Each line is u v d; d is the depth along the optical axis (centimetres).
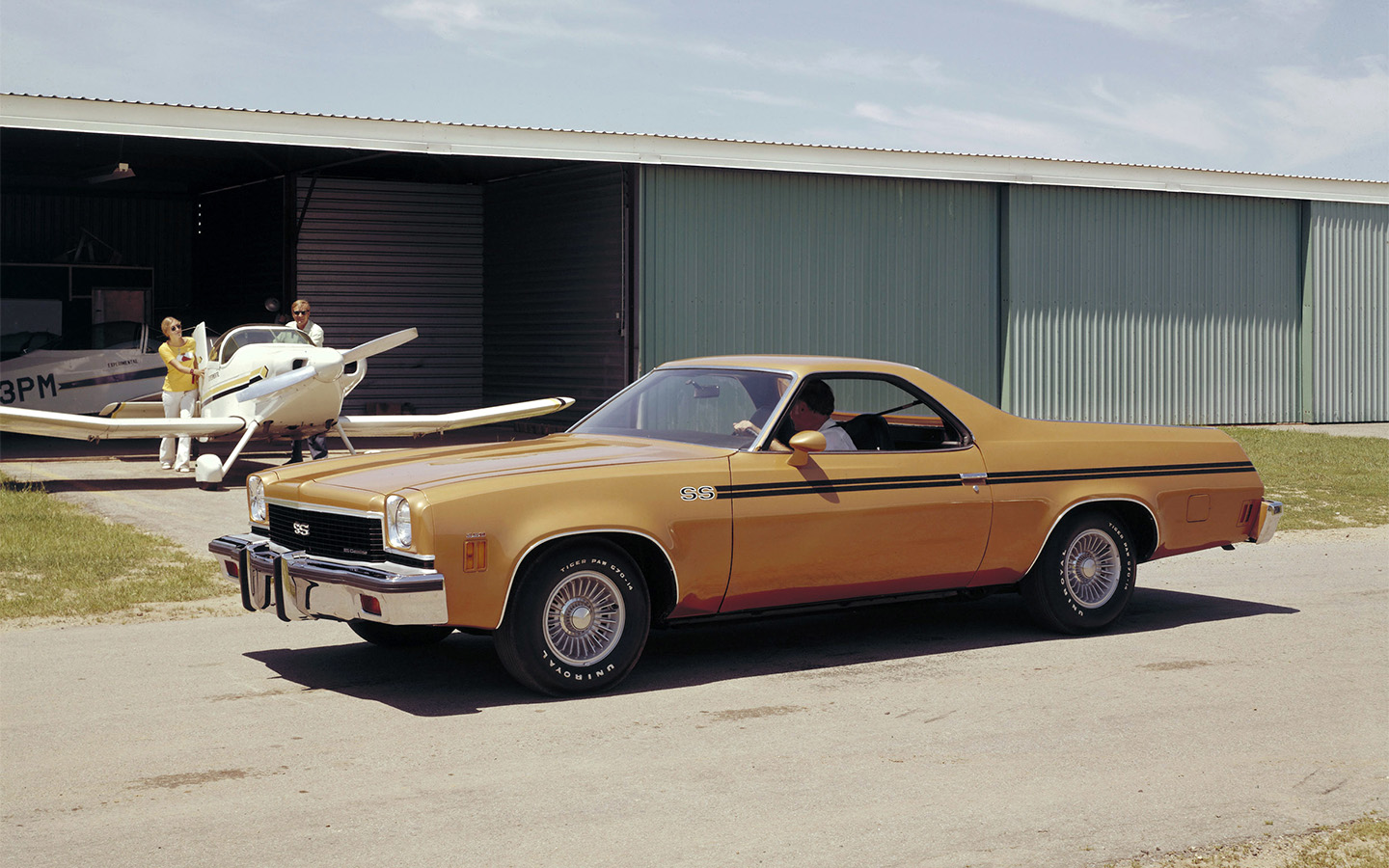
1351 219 2450
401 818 418
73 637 691
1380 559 1010
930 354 2122
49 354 1892
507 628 555
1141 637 710
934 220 2117
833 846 396
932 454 653
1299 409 2438
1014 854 390
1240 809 432
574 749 494
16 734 507
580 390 2130
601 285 2055
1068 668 635
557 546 560
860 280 2064
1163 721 540
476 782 454
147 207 2823
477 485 545
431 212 2438
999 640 701
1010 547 675
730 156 1914
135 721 527
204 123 1555
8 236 2686
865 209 2064
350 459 643
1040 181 2145
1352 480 1525
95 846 391
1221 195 2312
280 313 2339
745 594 604
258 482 629
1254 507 753
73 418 1303
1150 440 726
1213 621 757
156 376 1969
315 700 563
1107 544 716
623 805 432
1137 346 2280
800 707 559
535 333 2275
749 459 605
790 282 2012
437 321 2452
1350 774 470
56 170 2486
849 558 625
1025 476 678
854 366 662
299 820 415
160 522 1114
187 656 648
